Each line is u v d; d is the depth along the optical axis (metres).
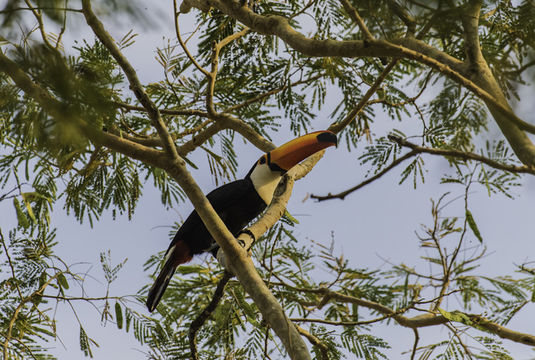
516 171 5.82
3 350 10.06
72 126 3.89
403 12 5.33
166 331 11.16
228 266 9.12
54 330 10.30
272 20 8.77
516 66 6.76
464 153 5.93
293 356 6.98
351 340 11.69
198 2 10.77
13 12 3.93
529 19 6.49
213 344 10.86
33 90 4.52
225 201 11.63
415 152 6.23
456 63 7.12
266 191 11.66
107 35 6.95
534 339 10.16
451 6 4.83
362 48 6.55
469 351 10.60
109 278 10.62
